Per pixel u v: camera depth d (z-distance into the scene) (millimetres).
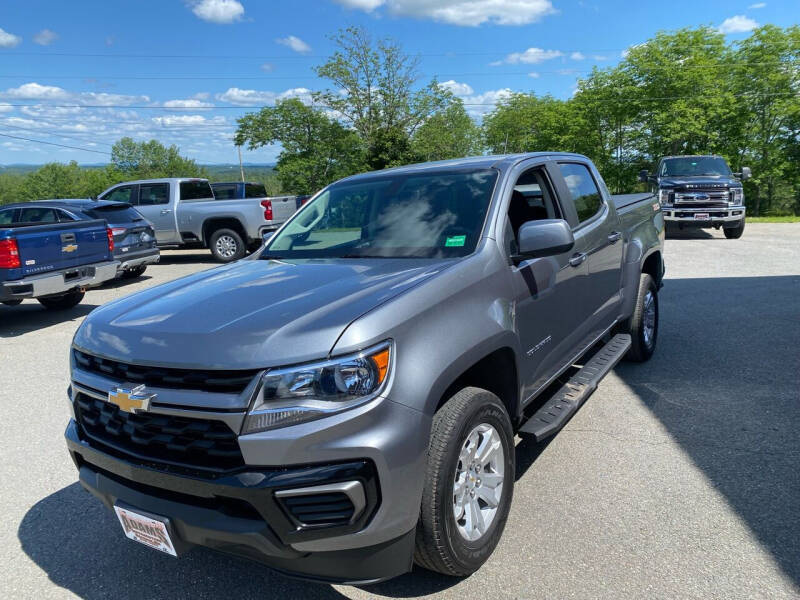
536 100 57531
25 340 7586
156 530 2189
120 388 2232
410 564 2225
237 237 14328
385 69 42312
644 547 2705
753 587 2400
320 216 3732
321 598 2512
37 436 4438
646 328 5336
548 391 3816
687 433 3910
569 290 3596
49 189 154000
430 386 2215
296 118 45156
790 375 4922
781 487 3170
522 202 3457
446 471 2260
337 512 2035
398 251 3066
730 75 41094
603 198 4543
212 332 2199
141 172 131000
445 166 3664
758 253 12500
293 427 1986
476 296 2641
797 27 39906
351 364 2053
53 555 2928
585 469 3494
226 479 2008
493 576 2561
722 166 15992
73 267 8523
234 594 2568
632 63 40406
